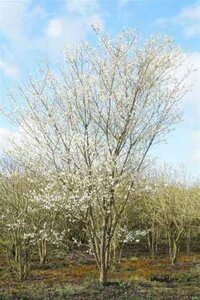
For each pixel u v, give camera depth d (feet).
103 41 58.59
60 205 58.03
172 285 59.67
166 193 99.35
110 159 55.52
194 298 48.52
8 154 64.69
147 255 101.19
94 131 57.21
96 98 57.52
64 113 57.82
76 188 57.21
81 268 78.18
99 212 58.29
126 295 50.88
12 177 71.00
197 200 104.32
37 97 58.39
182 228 93.30
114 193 56.65
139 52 58.18
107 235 58.80
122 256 98.02
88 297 50.01
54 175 58.18
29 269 71.36
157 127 58.18
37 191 67.46
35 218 70.23
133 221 104.58
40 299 49.88
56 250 94.12
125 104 57.06
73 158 57.11
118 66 57.93
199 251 110.42
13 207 69.67
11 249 75.56
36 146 58.95
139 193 62.64
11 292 53.62
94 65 58.29
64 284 59.57
